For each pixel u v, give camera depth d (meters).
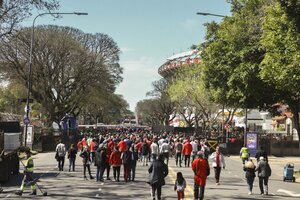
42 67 65.31
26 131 41.59
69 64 67.38
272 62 24.89
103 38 72.31
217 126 86.12
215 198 19.11
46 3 32.78
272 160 48.25
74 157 29.80
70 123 61.75
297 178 29.34
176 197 18.89
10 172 24.52
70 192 20.09
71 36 68.94
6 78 65.06
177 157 35.06
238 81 32.41
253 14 32.69
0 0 29.95
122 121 165.75
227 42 33.62
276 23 24.89
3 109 76.88
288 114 66.81
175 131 80.62
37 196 18.80
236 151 57.03
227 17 34.50
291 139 63.47
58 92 67.25
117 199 18.12
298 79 23.48
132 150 26.06
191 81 69.81
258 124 91.38
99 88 71.25
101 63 70.06
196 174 17.53
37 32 65.38
